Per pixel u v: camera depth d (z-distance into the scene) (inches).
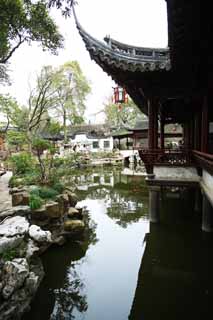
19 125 641.0
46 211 243.4
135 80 280.2
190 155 305.9
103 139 1553.9
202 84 268.4
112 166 1048.8
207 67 208.7
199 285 204.1
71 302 185.6
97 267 231.9
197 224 326.6
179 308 176.4
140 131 1099.3
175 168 307.0
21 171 409.1
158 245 275.4
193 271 225.0
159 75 268.8
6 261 155.3
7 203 263.7
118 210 415.2
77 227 267.1
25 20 245.1
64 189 343.6
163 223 329.7
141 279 213.6
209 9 124.6
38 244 207.0
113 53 243.9
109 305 181.5
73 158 753.6
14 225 198.1
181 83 280.2
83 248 265.6
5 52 274.5
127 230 320.8
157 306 179.2
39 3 236.5
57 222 259.8
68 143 1272.1
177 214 369.4
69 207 308.2
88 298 189.5
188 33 146.1
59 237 249.4
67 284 206.7
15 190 297.7
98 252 260.7
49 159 419.2
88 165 1032.2
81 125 1818.4
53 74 737.6
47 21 262.7
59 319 168.9
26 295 156.4
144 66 247.9
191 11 125.7
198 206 367.9
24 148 624.7
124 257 250.5
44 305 181.5
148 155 311.0
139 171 874.8
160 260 243.9
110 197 516.1
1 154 677.9
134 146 1106.1
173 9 123.3
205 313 169.9
